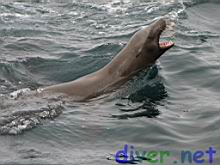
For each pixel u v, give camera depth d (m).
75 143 13.48
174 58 19.69
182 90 17.03
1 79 18.50
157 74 17.97
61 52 21.69
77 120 14.80
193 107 15.59
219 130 13.84
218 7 28.78
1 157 12.48
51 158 12.51
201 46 21.56
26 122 14.46
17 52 21.61
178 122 14.53
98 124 14.53
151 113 15.21
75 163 12.24
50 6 30.38
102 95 16.77
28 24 26.33
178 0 29.73
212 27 25.34
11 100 16.33
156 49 17.50
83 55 21.12
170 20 25.59
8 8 29.38
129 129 14.16
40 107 15.63
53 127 14.29
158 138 13.60
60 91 16.88
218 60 19.73
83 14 28.56
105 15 28.16
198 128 14.12
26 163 12.18
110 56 20.72
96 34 24.64
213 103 15.84
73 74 19.36
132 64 17.59
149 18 26.89
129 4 30.09
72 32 25.14
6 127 14.10
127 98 16.44
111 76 17.36
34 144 13.34
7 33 24.50
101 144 13.41
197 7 28.61
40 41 23.25
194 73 18.41
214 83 17.53
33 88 17.95
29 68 19.84
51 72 19.58
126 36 23.83
